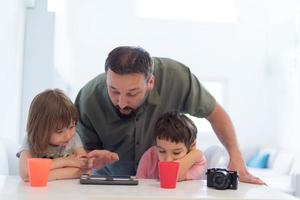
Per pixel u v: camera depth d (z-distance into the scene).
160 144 1.13
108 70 1.04
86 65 4.71
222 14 5.02
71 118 1.02
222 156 1.25
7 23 1.75
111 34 4.79
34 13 2.22
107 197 0.69
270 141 4.98
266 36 5.02
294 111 4.28
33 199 0.67
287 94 4.52
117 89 1.05
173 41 4.90
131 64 1.01
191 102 1.33
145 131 1.30
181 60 4.91
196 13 4.98
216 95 4.98
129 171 1.40
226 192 0.78
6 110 1.76
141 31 4.85
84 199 0.69
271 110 5.00
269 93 5.05
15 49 1.95
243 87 5.01
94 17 4.76
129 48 1.07
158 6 4.93
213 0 4.95
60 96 1.02
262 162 4.58
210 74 4.95
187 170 1.04
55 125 0.99
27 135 1.02
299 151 3.89
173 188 0.81
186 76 1.34
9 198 0.68
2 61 1.66
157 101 1.26
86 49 4.73
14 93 1.96
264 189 0.83
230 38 5.00
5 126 1.74
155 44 4.86
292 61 4.38
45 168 0.80
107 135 1.34
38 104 1.00
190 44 4.93
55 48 2.32
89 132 1.36
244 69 5.02
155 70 1.28
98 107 1.30
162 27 4.89
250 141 4.99
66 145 1.08
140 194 0.72
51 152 1.05
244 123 4.99
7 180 0.89
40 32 2.22
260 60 5.04
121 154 1.38
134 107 1.15
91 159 1.08
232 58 5.00
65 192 0.73
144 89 1.08
